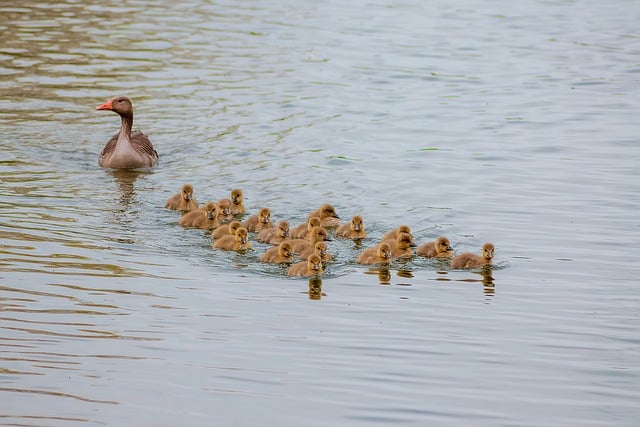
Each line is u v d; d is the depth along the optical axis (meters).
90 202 20.70
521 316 16.31
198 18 36.31
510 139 25.42
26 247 18.25
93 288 16.73
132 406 13.27
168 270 17.64
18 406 13.16
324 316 16.16
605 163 23.73
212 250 18.59
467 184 22.25
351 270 18.00
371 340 15.40
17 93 27.84
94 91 28.19
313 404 13.48
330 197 21.27
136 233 19.19
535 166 23.50
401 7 39.41
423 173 22.84
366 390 13.95
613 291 17.20
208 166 23.05
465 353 15.08
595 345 15.40
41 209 20.19
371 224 19.86
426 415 13.33
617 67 31.98
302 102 27.84
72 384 13.78
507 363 14.81
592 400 13.84
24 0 37.66
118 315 15.84
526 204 21.16
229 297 16.72
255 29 35.12
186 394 13.62
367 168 23.06
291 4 39.06
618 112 27.70
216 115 26.58
